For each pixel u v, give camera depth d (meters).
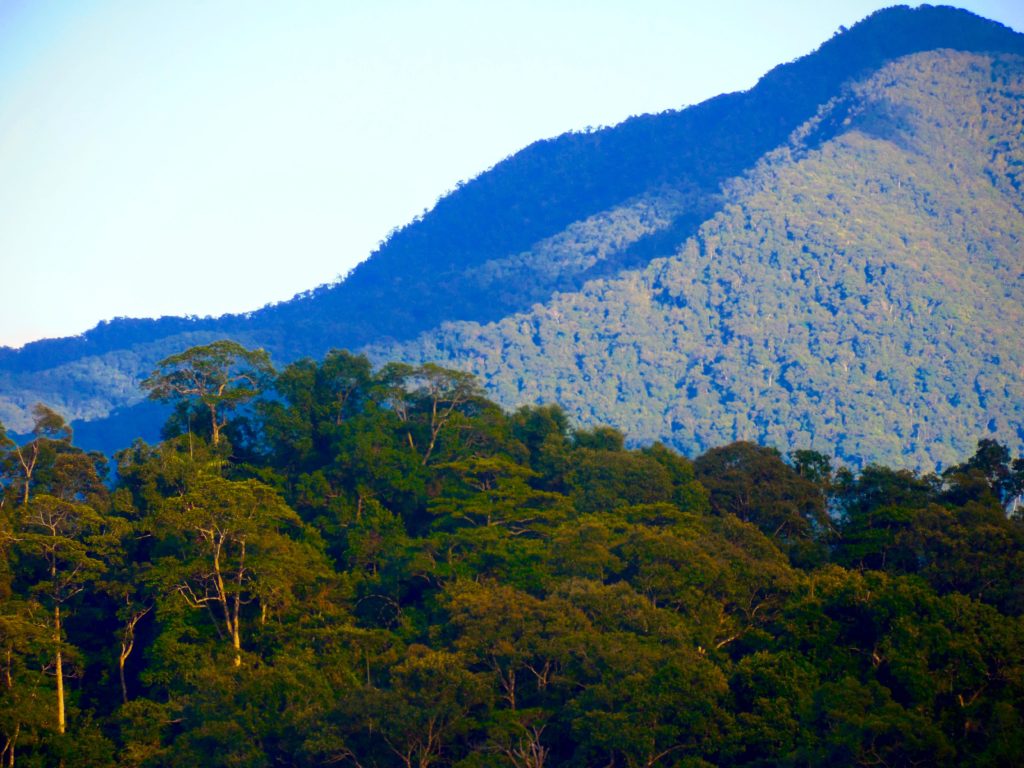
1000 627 150.75
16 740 153.00
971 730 141.38
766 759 139.00
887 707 137.50
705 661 145.88
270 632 169.50
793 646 156.75
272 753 151.00
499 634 150.75
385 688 153.75
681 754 141.88
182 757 148.88
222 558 176.25
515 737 143.38
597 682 148.75
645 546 167.75
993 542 178.38
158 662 165.50
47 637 162.75
